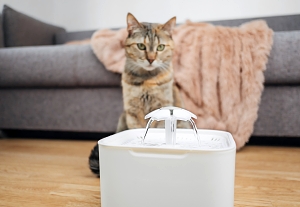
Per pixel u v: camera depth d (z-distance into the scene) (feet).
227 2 6.56
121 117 3.66
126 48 3.33
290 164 3.04
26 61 4.35
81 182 2.46
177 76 3.74
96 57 4.11
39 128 4.58
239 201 2.02
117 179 1.50
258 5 6.43
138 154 1.45
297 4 6.25
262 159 3.27
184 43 3.84
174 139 1.71
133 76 3.29
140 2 6.95
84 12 7.36
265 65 3.64
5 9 5.61
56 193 2.19
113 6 7.14
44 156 3.49
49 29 6.82
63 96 4.45
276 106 3.82
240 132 3.65
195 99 3.73
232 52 3.67
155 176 1.44
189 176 1.40
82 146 4.15
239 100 3.67
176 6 6.80
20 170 2.86
